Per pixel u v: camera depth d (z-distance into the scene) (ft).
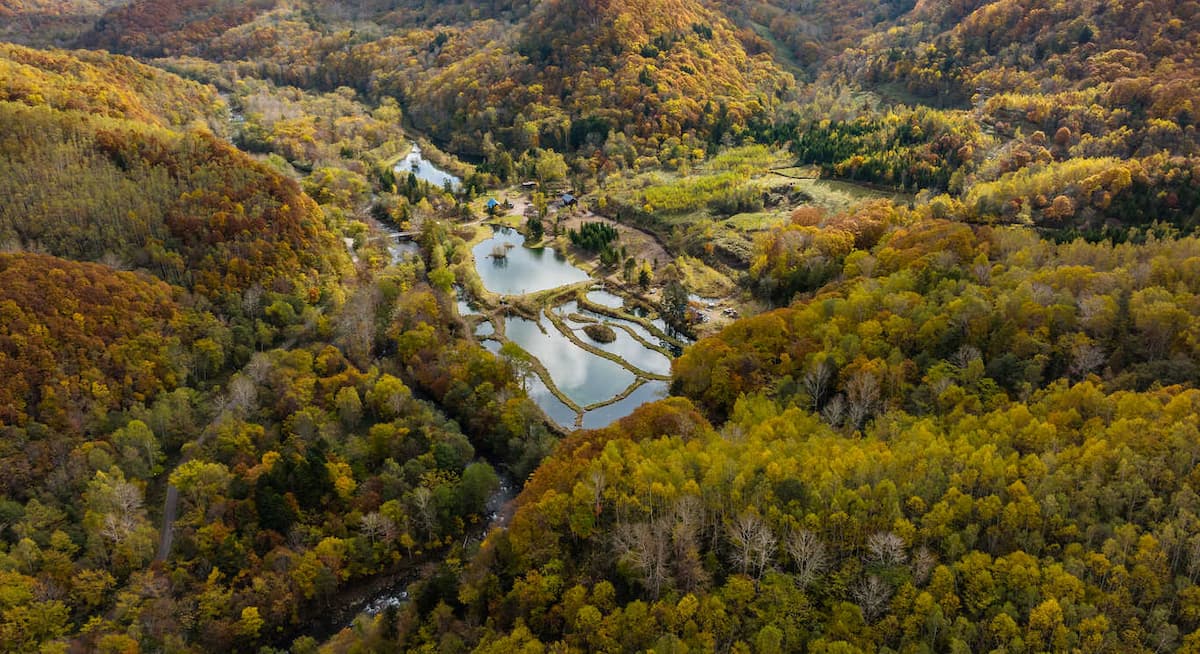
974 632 322.14
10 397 491.31
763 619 341.62
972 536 362.33
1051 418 426.51
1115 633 313.12
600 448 466.70
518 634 357.20
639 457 432.66
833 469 398.01
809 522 369.91
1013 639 312.71
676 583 367.04
